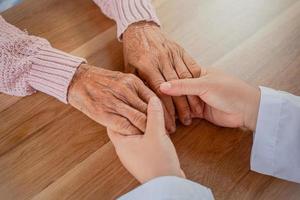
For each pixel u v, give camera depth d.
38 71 0.53
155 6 0.63
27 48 0.55
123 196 0.40
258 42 0.57
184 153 0.47
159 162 0.41
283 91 0.50
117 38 0.59
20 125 0.51
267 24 0.59
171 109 0.50
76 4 0.64
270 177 0.45
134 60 0.54
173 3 0.63
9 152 0.48
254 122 0.48
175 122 0.50
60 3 0.64
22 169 0.47
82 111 0.51
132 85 0.50
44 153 0.48
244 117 0.48
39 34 0.60
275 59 0.55
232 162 0.46
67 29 0.61
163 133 0.43
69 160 0.47
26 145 0.49
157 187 0.38
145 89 0.50
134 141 0.44
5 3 0.66
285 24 0.59
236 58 0.55
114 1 0.61
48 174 0.46
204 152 0.47
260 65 0.54
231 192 0.44
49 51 0.55
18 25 0.61
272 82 0.52
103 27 0.61
